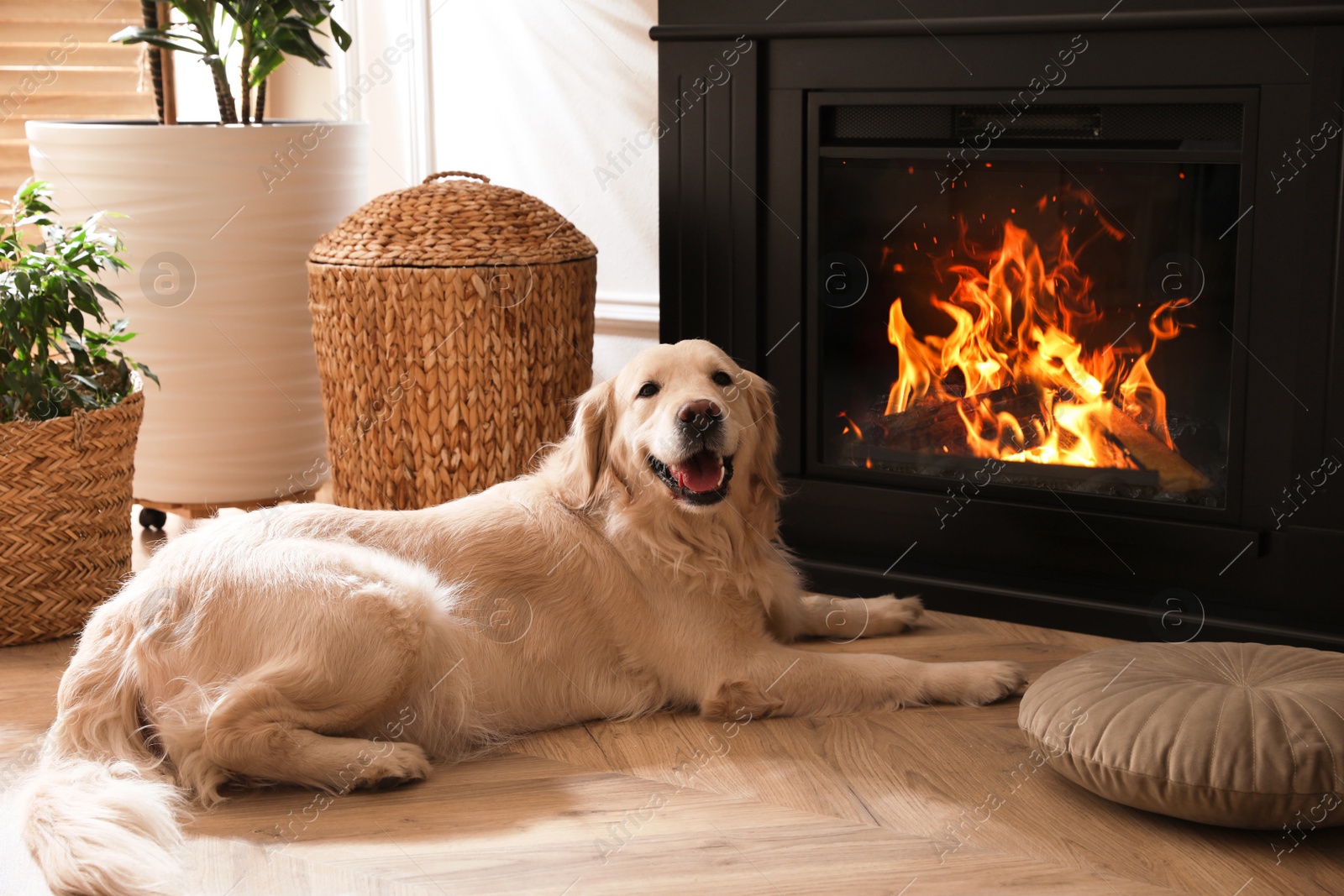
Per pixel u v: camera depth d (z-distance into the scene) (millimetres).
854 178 2574
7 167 3621
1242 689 1692
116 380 2613
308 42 3209
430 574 1985
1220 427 2316
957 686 2076
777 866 1594
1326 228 2090
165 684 1802
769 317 2682
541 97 3486
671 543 2062
